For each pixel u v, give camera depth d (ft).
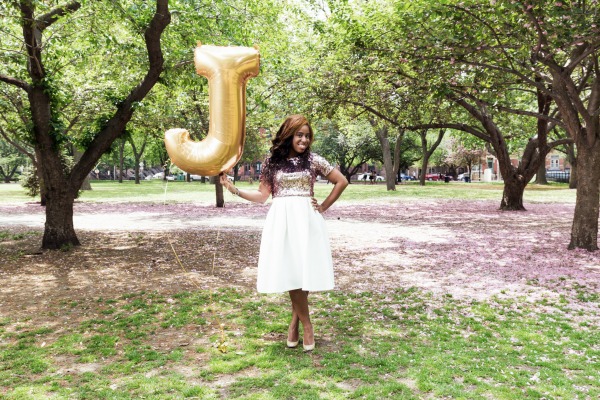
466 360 11.94
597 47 24.73
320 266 12.25
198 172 11.66
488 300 18.15
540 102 50.83
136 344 13.48
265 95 49.42
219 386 10.62
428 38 26.86
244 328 14.88
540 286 20.27
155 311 16.65
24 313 16.72
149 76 30.12
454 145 169.78
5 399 10.04
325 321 15.51
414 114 48.67
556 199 76.69
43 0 27.12
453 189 111.96
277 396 10.05
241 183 154.30
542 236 35.86
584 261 25.63
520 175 57.62
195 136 56.65
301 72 44.65
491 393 10.10
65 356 12.66
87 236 36.60
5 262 26.22
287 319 15.66
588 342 13.39
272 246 12.26
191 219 49.60
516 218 49.39
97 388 10.56
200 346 13.23
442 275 22.61
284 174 12.41
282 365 11.79
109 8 26.91
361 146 144.97
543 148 55.93
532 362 11.87
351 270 23.93
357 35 35.22
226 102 11.25
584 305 17.28
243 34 34.14
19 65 31.91
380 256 27.81
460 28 26.63
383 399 9.89
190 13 29.76
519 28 25.00
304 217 12.30
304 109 45.01
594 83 28.27
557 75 27.32
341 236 36.50
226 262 25.93
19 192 105.70
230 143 11.34
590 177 28.73
